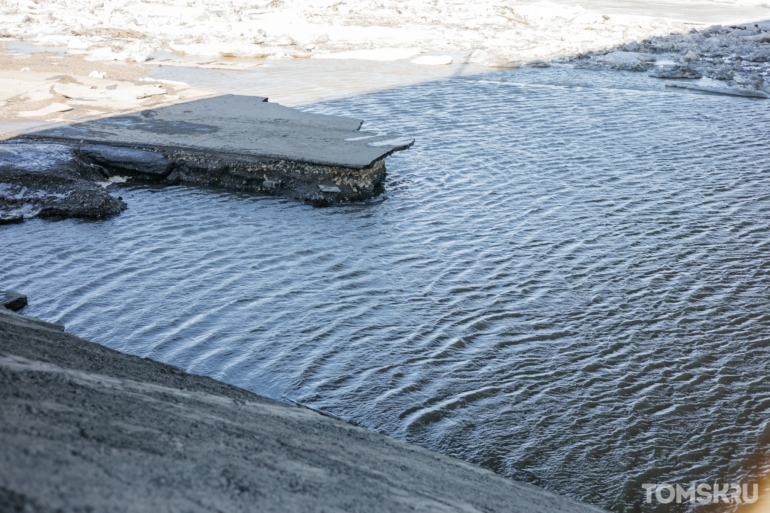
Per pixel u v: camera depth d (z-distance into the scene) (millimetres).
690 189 12008
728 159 13555
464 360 7180
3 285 8586
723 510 5207
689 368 7047
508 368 7051
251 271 9039
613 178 12539
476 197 11719
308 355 7215
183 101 15812
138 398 3699
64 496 2148
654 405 6473
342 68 21297
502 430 6148
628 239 10062
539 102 17578
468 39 26156
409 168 13086
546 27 28656
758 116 16469
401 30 27312
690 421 6254
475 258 9492
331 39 25844
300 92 18172
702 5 35156
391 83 19328
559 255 9562
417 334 7637
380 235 10242
